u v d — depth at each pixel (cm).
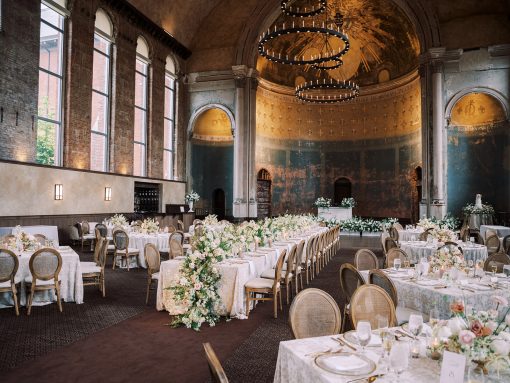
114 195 1942
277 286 736
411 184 2533
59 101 1689
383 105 2756
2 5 1398
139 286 970
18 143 1459
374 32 2656
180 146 2567
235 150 2466
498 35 2086
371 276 547
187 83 2617
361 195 2839
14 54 1438
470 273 644
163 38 2338
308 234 1495
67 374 468
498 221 2050
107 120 1967
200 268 643
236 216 2434
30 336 598
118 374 470
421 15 2158
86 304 790
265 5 2477
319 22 2661
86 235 1560
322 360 299
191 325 642
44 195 1566
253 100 2502
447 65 2134
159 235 1320
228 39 2558
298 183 2902
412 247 1102
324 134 2955
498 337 278
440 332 303
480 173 2133
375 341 341
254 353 541
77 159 1731
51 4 1619
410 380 269
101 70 1961
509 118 2027
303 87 2236
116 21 1981
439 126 2105
